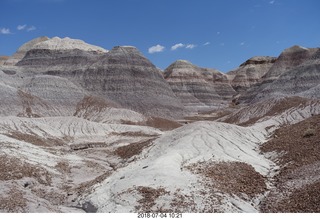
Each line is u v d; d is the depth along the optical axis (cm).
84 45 17750
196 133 4166
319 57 12025
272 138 4359
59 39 17488
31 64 15700
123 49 15488
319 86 8962
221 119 9481
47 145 5931
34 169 3841
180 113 13975
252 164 3456
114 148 6088
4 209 2648
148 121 10819
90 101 11581
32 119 7625
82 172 4375
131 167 3794
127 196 2748
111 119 10531
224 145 3884
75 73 14688
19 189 3166
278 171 3269
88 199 3022
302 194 2570
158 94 14350
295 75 12056
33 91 11350
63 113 10706
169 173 2989
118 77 14238
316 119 4284
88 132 7562
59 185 3722
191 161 3434
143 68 15025
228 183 2923
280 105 7794
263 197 2794
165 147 4209
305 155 3334
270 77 15525
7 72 14625
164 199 2617
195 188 2772
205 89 19312
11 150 4225
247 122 7750
